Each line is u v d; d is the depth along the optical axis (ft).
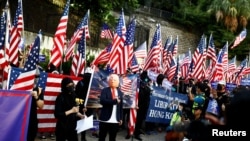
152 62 48.44
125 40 38.91
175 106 45.14
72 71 39.09
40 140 32.50
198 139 6.66
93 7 82.79
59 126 24.26
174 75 53.42
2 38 29.53
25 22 66.69
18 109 21.84
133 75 37.11
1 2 62.75
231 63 75.36
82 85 33.45
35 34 68.69
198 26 146.10
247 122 6.20
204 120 6.90
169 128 8.57
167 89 44.29
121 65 38.29
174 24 142.00
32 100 23.77
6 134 21.52
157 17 138.21
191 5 150.10
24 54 37.47
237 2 144.46
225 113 6.52
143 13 133.08
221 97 30.09
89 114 33.96
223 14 143.95
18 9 36.96
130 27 39.40
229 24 144.36
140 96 38.19
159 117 43.57
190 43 144.25
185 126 7.02
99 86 33.83
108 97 26.96
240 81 69.62
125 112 40.01
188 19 143.43
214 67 65.31
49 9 73.15
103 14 84.99
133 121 36.55
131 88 36.78
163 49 57.88
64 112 24.14
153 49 48.62
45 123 32.30
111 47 41.75
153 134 43.21
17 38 35.09
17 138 21.86
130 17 119.55
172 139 8.25
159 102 43.39
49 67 36.06
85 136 34.78
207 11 145.18
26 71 24.08
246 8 144.87
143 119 38.75
